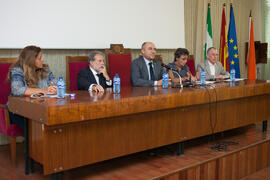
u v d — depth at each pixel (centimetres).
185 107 271
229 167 281
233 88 301
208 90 276
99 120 213
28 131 222
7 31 308
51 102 196
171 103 246
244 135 349
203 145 308
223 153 278
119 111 213
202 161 254
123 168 242
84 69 303
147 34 420
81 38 357
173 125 263
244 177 298
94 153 213
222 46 511
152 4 423
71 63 325
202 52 517
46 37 333
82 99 211
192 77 346
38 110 189
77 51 371
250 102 342
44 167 189
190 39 499
